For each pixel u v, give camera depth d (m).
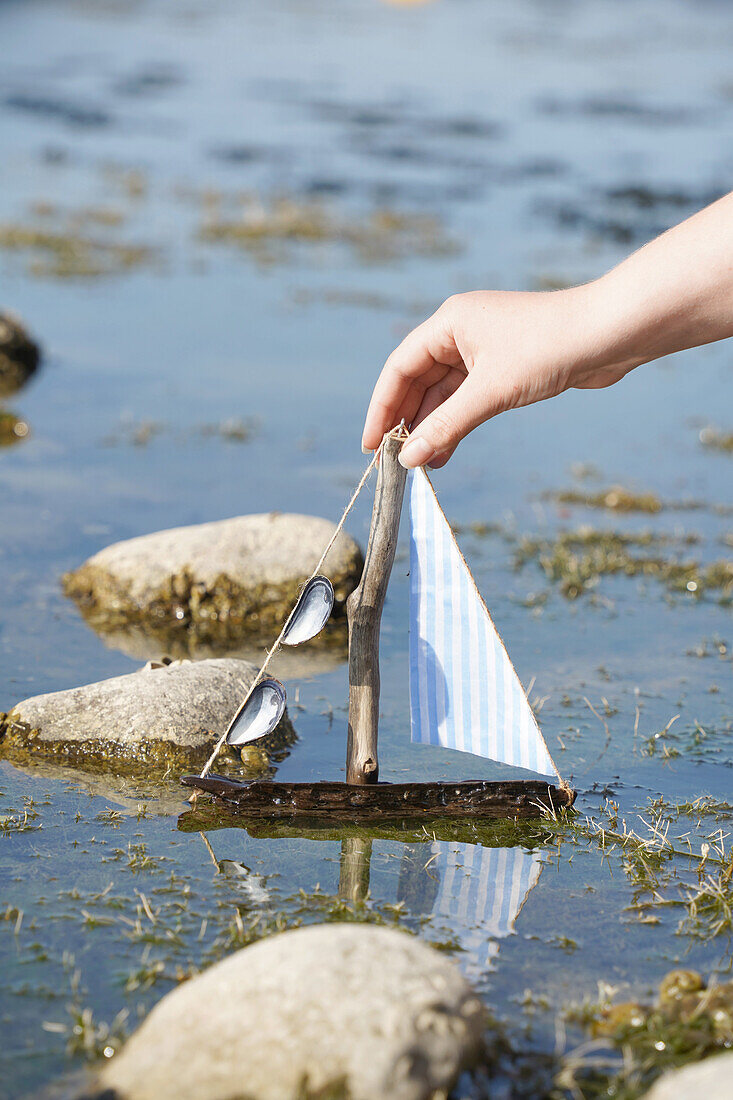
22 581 6.52
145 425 9.54
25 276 14.43
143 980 3.13
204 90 30.12
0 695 5.08
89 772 4.42
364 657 4.05
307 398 10.50
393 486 3.94
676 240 3.40
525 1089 2.77
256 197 19.36
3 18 40.03
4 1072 2.78
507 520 7.88
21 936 3.32
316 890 3.62
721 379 12.12
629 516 8.03
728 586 6.73
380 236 17.28
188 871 3.71
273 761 4.57
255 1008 2.69
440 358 3.78
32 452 8.83
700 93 31.48
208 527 6.59
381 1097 2.57
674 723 5.02
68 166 21.17
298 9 46.97
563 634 6.07
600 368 3.58
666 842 3.96
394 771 4.51
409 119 27.31
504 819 4.13
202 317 13.09
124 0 47.06
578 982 3.20
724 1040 2.96
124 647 5.82
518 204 19.61
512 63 35.88
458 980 2.82
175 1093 2.62
